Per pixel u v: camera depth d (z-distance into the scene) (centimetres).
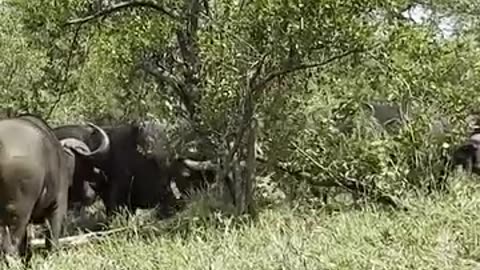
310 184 1338
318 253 902
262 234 1065
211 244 1020
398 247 914
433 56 1191
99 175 1578
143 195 1590
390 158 1247
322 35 1141
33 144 1065
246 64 1197
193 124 1352
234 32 1163
